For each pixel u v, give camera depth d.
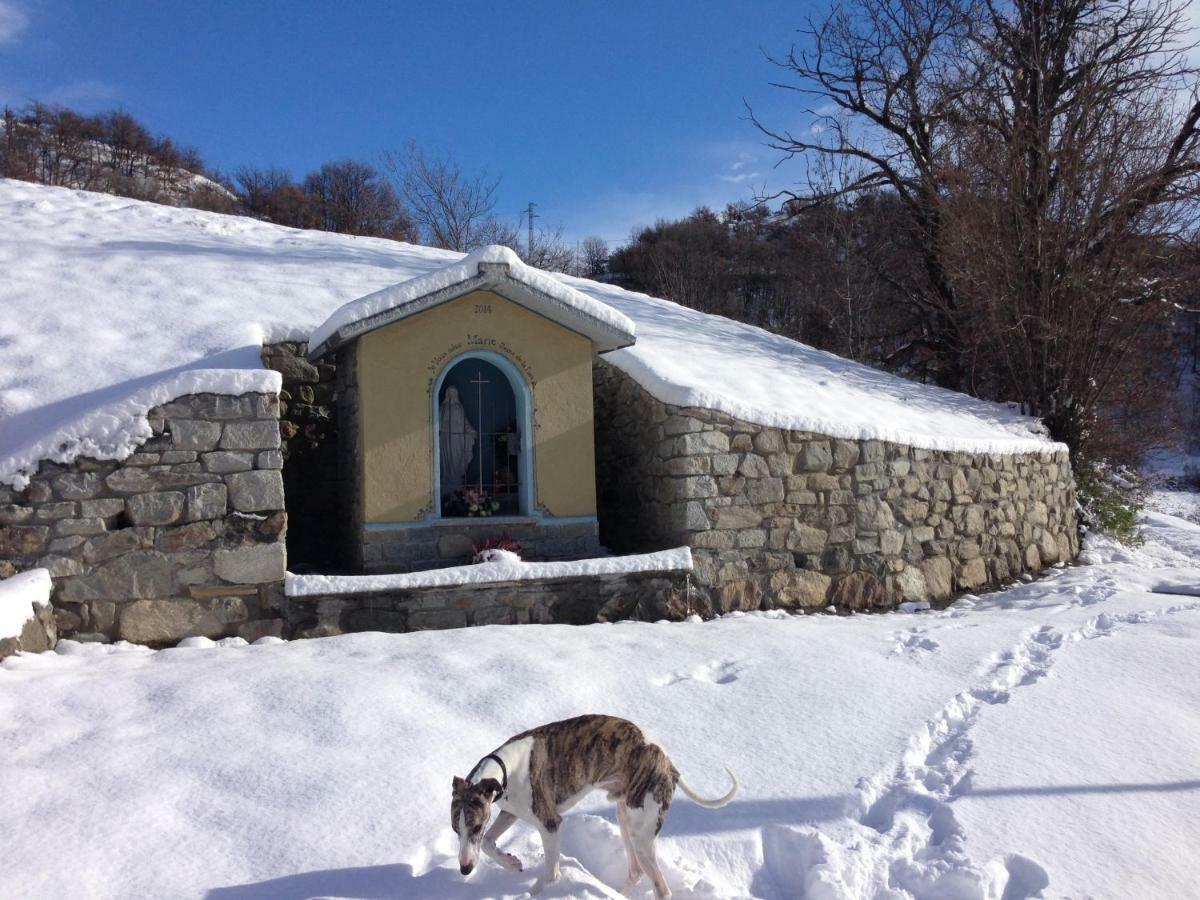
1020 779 4.98
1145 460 21.97
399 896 3.71
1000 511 12.29
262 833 4.16
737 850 4.24
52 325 9.63
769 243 36.59
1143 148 16.06
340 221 43.47
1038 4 18.55
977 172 17.44
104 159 48.38
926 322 22.20
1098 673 6.87
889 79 22.28
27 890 3.67
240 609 7.78
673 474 9.68
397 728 5.29
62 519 7.40
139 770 4.70
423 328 9.40
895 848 4.28
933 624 8.90
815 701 6.07
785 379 12.38
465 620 8.40
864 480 10.52
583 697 6.00
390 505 9.16
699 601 9.38
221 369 8.09
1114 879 4.10
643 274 39.28
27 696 5.64
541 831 3.76
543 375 9.87
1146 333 17.83
